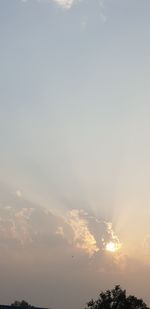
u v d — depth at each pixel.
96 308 141.38
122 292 141.75
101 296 141.88
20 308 184.50
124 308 140.12
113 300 141.25
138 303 141.38
